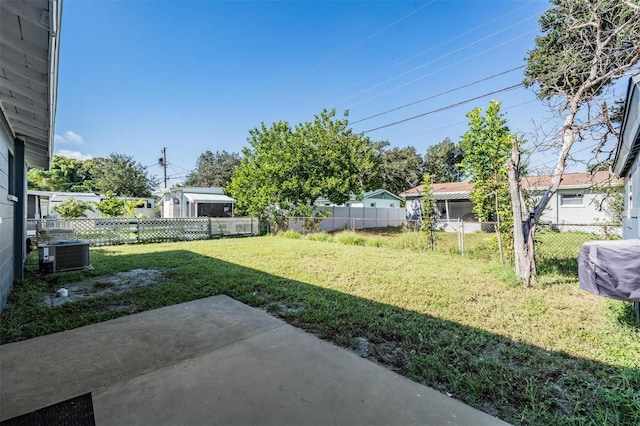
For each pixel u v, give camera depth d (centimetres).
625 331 290
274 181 1288
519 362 238
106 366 226
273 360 237
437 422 168
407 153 3016
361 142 1395
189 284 475
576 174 1465
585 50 477
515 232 492
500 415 177
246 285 471
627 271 256
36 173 2434
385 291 440
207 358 240
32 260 681
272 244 1019
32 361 233
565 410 180
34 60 252
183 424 164
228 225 1280
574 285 470
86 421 166
